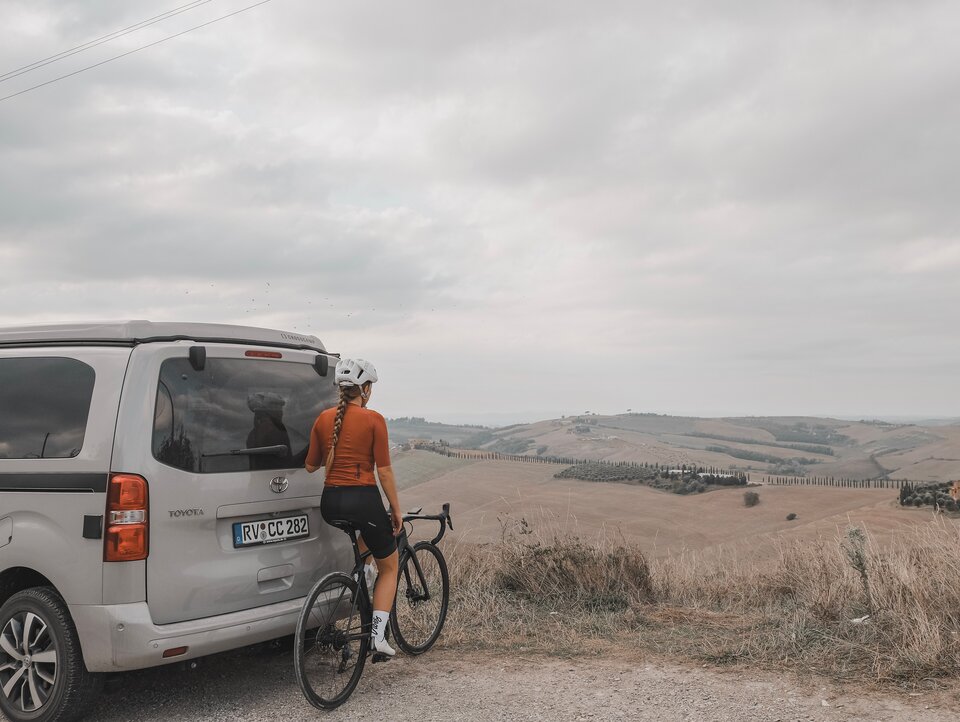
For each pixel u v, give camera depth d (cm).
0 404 477
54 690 427
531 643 579
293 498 499
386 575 497
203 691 489
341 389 489
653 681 484
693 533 9581
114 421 432
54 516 436
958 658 468
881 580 612
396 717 437
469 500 12494
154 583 425
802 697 443
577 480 14400
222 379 479
